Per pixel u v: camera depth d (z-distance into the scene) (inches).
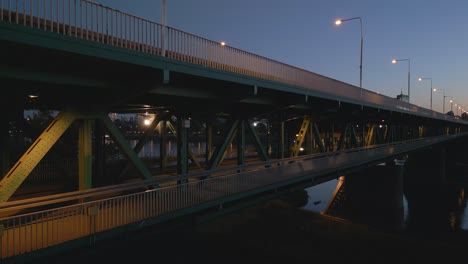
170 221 457.7
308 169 732.7
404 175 2300.7
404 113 1504.7
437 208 1542.8
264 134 2239.2
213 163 605.6
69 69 377.4
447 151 3048.7
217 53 522.3
